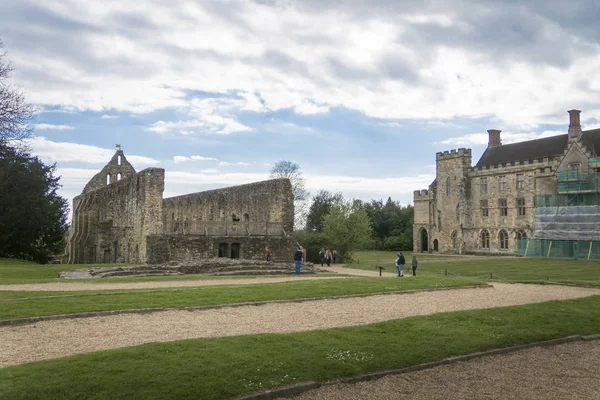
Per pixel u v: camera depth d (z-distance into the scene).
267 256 42.78
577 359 11.64
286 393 8.89
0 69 41.78
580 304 18.08
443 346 11.89
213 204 54.00
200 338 11.60
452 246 81.81
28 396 7.91
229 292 19.56
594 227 57.66
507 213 73.44
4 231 52.50
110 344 11.45
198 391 8.52
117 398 8.10
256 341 11.43
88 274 30.80
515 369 10.74
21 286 22.61
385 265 49.28
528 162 70.62
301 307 16.98
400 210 114.12
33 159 58.31
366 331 12.81
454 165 81.56
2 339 11.91
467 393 9.22
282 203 47.47
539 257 60.47
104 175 72.56
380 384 9.59
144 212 44.31
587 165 61.84
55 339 11.92
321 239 55.84
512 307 16.77
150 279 27.52
